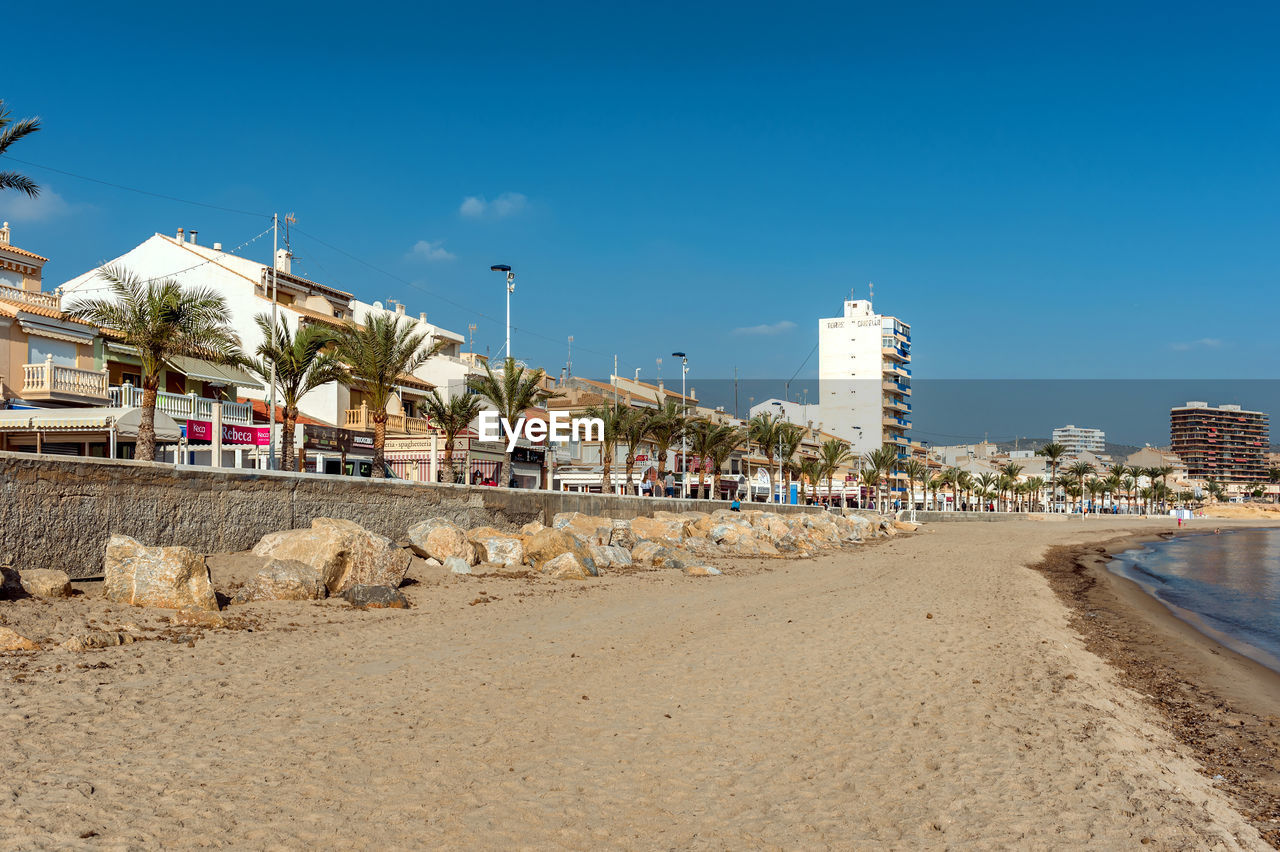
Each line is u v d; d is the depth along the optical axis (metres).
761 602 20.38
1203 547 70.56
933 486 142.38
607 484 53.12
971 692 11.65
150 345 23.94
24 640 10.23
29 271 36.31
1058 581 34.50
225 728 8.07
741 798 7.23
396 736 8.24
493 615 16.14
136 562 13.26
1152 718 11.73
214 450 20.56
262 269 45.34
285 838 5.74
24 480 13.69
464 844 5.89
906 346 150.00
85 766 6.74
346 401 44.47
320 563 16.66
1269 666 17.22
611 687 10.93
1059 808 7.39
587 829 6.33
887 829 6.71
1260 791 8.80
